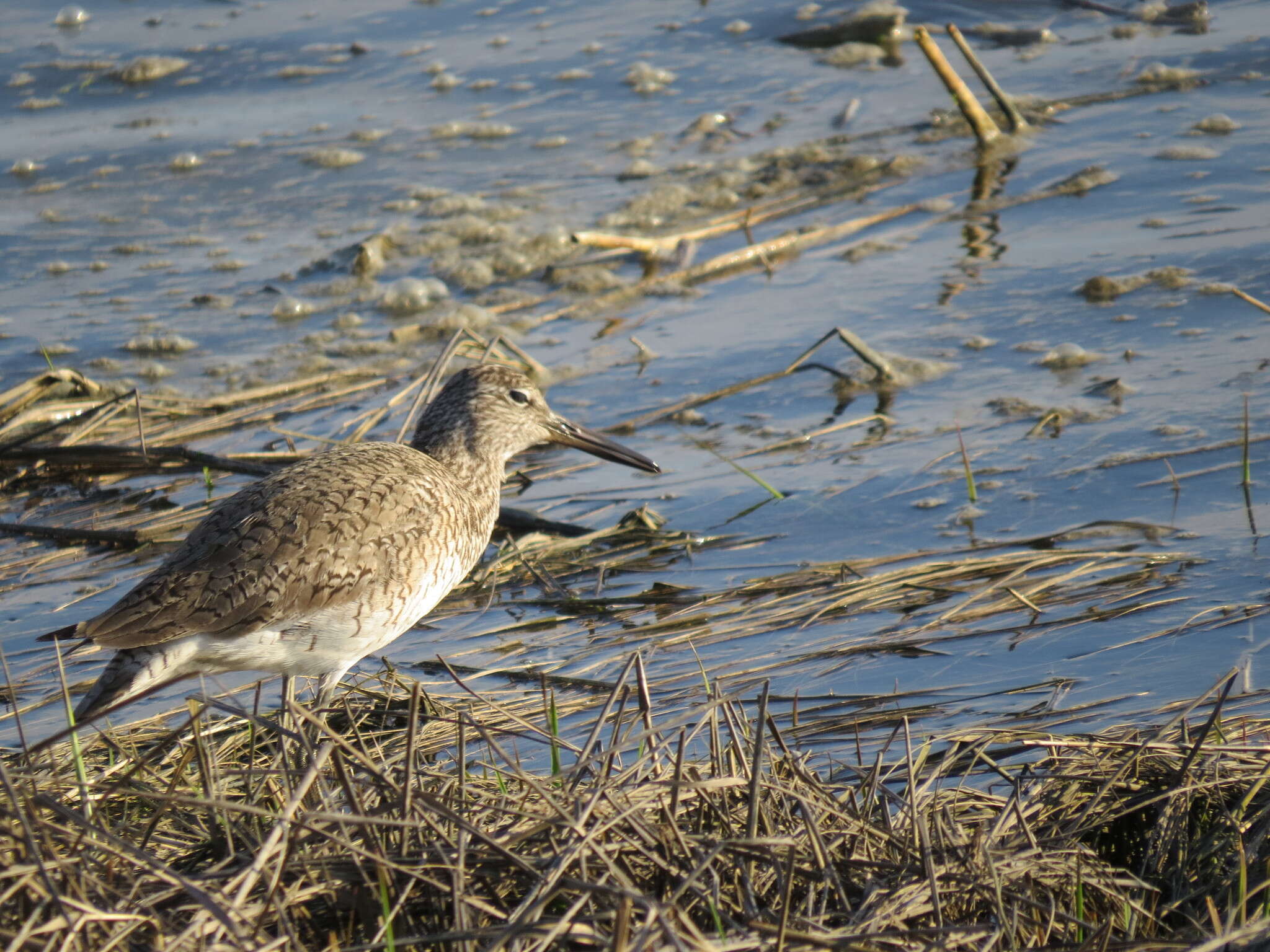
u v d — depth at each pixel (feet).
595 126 66.59
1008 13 74.69
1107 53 68.39
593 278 53.57
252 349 50.06
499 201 59.67
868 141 62.34
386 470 29.25
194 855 21.89
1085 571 32.60
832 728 27.12
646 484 40.27
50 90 74.64
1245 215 50.85
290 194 62.23
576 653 31.65
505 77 72.74
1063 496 36.27
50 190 63.82
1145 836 23.24
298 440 43.65
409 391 45.78
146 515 40.34
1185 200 52.85
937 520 36.06
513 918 18.31
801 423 42.39
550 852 20.99
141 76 75.25
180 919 19.31
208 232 59.26
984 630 30.68
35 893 18.97
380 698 29.68
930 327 46.75
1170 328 44.32
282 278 55.06
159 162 66.03
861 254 53.01
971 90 65.92
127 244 58.54
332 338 50.60
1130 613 30.55
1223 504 34.76
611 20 79.15
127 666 26.53
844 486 38.52
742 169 60.80
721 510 38.22
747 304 50.67
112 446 43.11
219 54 78.13
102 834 20.03
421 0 84.33
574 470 42.42
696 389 45.16
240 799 24.99
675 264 53.78
